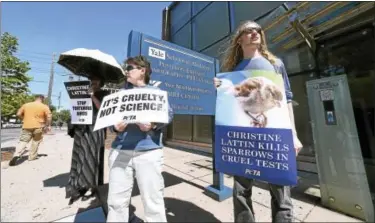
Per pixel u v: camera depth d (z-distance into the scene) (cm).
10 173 345
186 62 291
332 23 318
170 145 753
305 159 380
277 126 148
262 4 459
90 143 246
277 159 145
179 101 275
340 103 243
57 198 231
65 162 441
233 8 535
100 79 265
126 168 156
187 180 346
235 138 161
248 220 163
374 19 301
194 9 693
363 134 321
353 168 221
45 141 862
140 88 166
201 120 638
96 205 204
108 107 163
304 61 398
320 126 254
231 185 311
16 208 201
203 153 598
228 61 203
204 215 189
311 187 285
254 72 160
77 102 255
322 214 188
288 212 155
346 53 344
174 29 800
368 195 209
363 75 325
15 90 761
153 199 152
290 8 336
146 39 247
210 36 611
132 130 162
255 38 176
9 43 728
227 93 167
